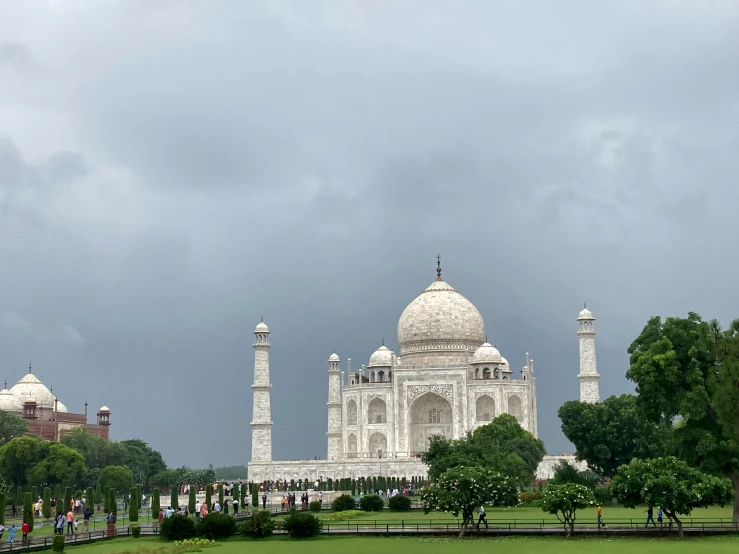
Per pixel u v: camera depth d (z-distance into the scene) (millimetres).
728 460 122688
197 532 108250
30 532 119125
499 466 154125
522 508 155375
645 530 106688
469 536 108188
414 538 106812
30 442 197250
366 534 110062
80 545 104875
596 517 131125
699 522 120938
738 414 92375
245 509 155250
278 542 104125
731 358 93562
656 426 167875
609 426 169625
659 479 104375
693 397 124938
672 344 133000
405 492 182625
